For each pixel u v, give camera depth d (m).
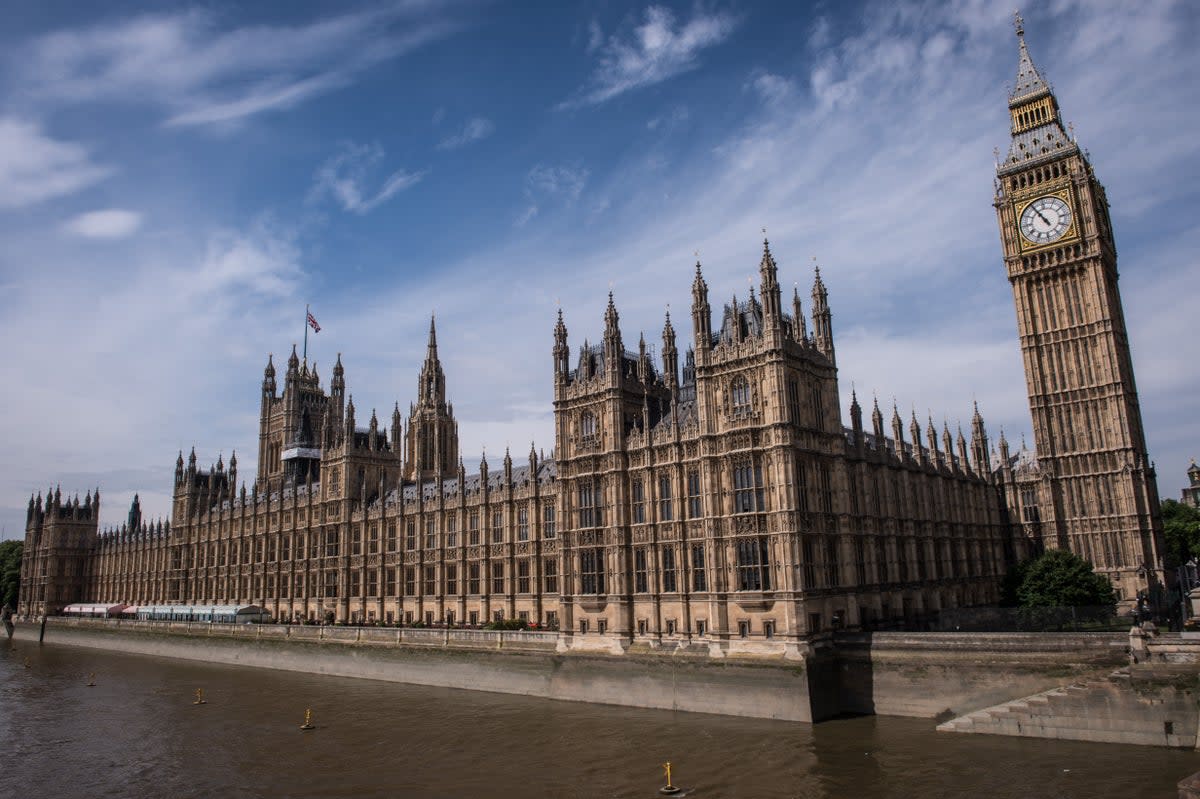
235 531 158.88
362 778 56.94
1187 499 173.75
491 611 107.06
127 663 130.50
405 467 153.25
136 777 59.88
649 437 78.75
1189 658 52.97
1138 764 49.72
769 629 67.56
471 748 62.94
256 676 109.56
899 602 83.75
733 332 73.62
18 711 87.88
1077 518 114.75
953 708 62.06
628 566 78.44
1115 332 118.75
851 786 49.06
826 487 73.94
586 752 59.47
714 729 63.16
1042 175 123.56
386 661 100.44
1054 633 58.53
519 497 105.44
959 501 107.69
